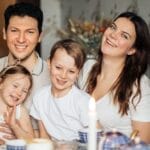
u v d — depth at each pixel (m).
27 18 1.92
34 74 1.98
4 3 2.55
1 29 2.52
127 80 1.88
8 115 1.81
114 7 3.99
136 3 3.94
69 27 3.99
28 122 1.84
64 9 4.12
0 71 1.97
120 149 1.21
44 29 4.08
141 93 1.86
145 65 1.91
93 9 4.05
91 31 3.67
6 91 1.83
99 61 1.96
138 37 1.88
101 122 1.89
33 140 1.40
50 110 1.84
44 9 4.12
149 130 1.88
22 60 1.98
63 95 1.82
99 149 1.31
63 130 1.82
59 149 1.45
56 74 1.82
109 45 1.89
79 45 1.83
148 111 1.87
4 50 2.49
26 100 1.91
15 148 1.38
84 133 1.52
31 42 1.94
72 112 1.81
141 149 1.18
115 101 1.86
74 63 1.80
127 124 1.88
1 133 1.80
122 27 1.87
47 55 4.06
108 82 1.92
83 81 2.00
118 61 1.90
